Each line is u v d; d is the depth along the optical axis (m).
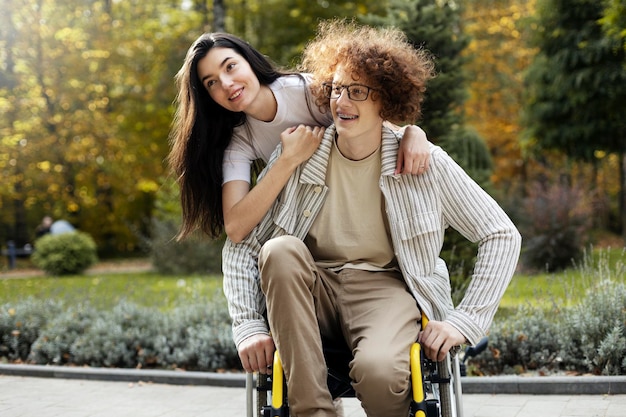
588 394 4.54
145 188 22.08
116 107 22.12
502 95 20.22
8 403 4.87
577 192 12.13
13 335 6.45
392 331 2.28
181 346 5.93
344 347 2.53
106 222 23.59
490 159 9.16
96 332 6.12
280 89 2.81
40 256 15.91
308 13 19.83
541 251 11.18
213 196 2.81
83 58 20.69
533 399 4.50
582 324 5.04
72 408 4.70
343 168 2.51
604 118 15.12
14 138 20.69
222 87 2.71
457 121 7.77
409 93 2.42
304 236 2.55
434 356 2.30
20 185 22.03
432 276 2.57
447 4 7.79
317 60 2.58
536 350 5.20
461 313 2.36
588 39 14.33
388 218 2.47
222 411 4.55
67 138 21.20
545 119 15.68
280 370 2.26
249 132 2.84
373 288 2.47
